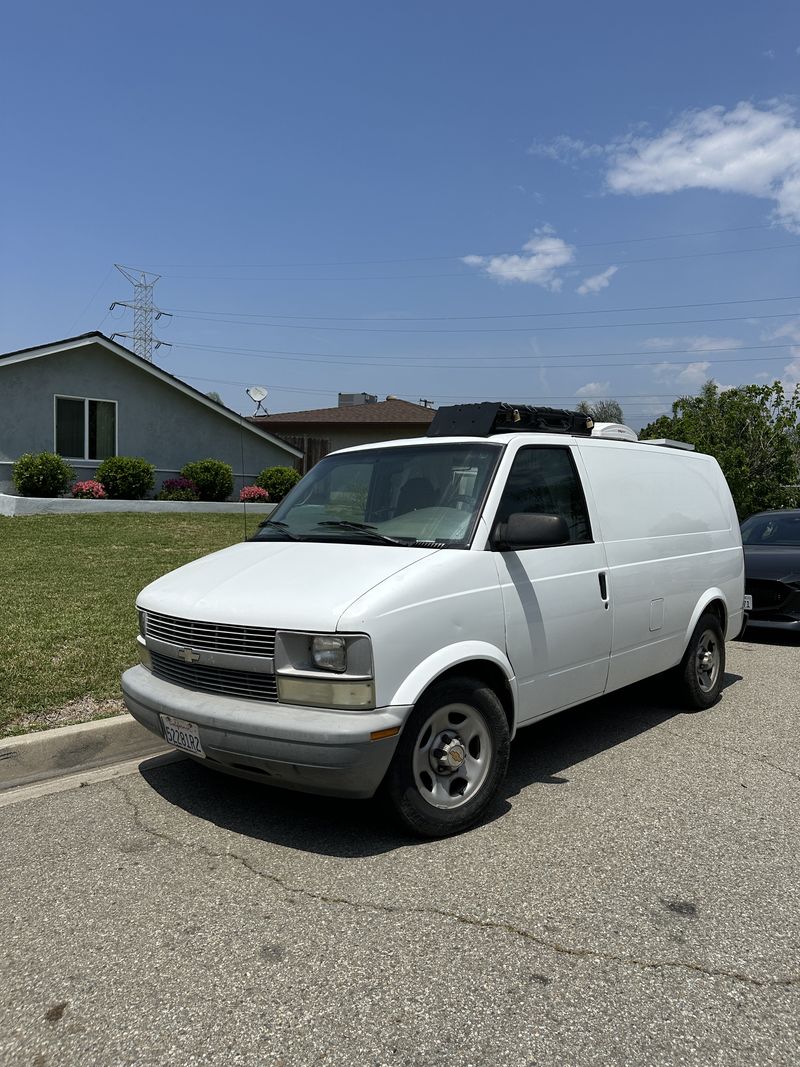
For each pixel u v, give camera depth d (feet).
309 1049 7.79
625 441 18.07
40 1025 8.16
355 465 15.83
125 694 13.74
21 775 14.84
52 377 58.08
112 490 58.08
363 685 11.12
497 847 12.19
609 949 9.50
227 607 12.05
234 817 13.24
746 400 59.62
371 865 11.56
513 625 13.38
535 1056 7.70
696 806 13.91
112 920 10.11
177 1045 7.86
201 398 66.64
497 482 13.84
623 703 21.01
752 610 29.43
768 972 9.09
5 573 31.94
